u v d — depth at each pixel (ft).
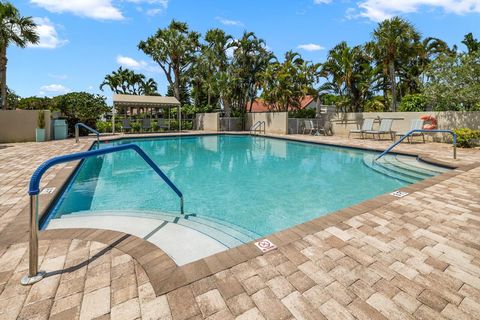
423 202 12.62
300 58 74.02
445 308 5.81
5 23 46.19
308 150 39.04
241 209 15.48
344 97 72.13
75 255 7.68
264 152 37.91
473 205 12.22
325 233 9.34
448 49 84.43
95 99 77.25
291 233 9.30
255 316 5.49
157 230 10.59
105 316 5.41
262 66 75.31
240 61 74.84
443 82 37.88
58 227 10.67
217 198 17.56
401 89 90.38
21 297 5.92
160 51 84.38
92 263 7.29
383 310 5.73
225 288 6.34
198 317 5.43
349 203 16.62
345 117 52.75
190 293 6.15
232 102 77.46
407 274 7.01
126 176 23.38
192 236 10.13
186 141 51.08
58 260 7.42
